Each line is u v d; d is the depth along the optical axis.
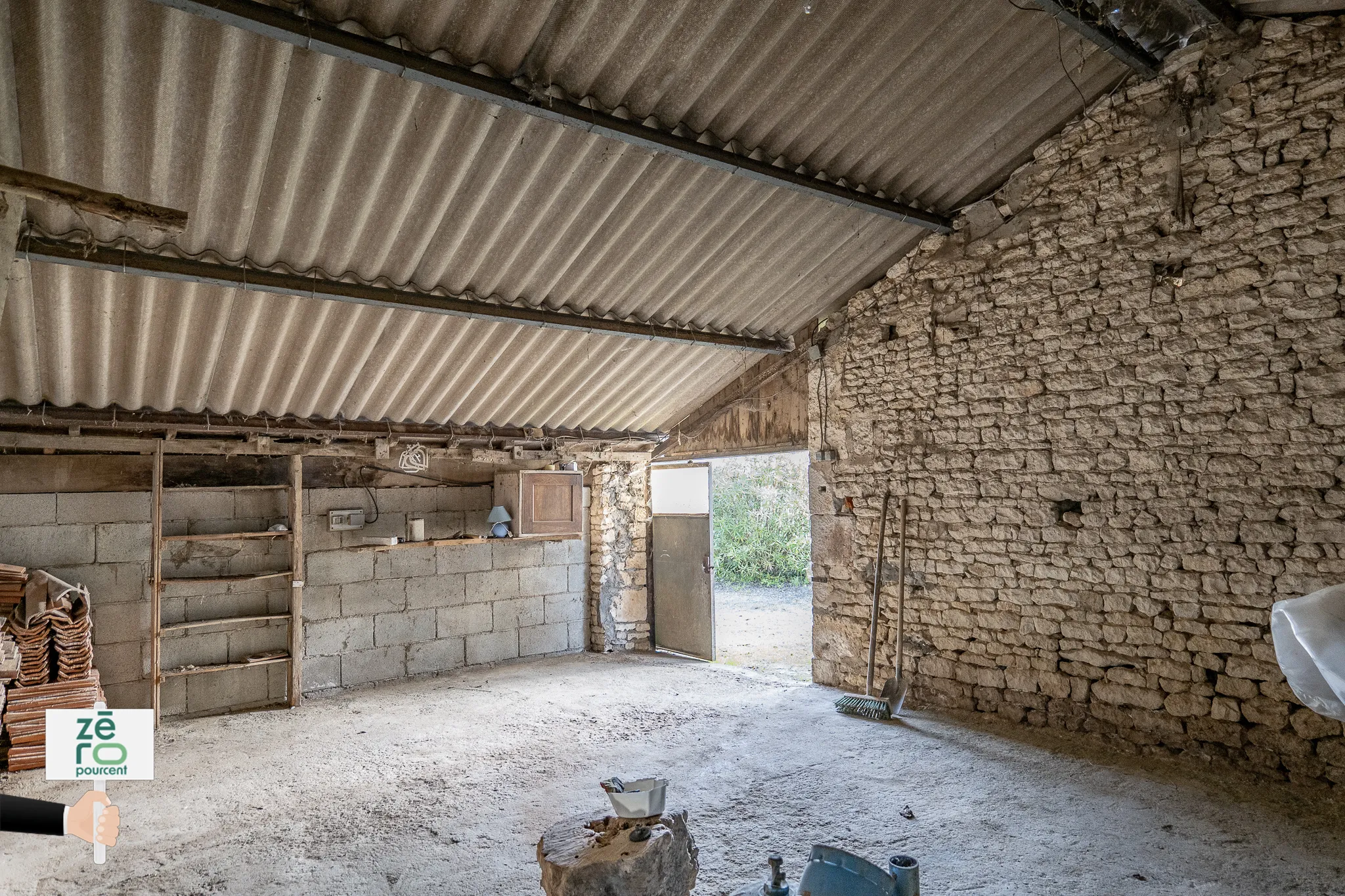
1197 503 4.40
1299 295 4.06
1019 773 4.34
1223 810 3.79
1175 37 4.34
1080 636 4.88
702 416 7.46
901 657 5.77
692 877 2.53
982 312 5.40
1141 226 4.64
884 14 3.68
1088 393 4.86
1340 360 3.93
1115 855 3.38
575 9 3.23
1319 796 3.90
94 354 4.38
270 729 5.33
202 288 4.08
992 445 5.33
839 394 6.32
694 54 3.64
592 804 4.00
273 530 5.89
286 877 3.29
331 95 3.27
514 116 3.63
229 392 5.05
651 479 8.09
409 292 4.50
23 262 3.54
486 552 7.23
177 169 3.40
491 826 3.75
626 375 6.37
